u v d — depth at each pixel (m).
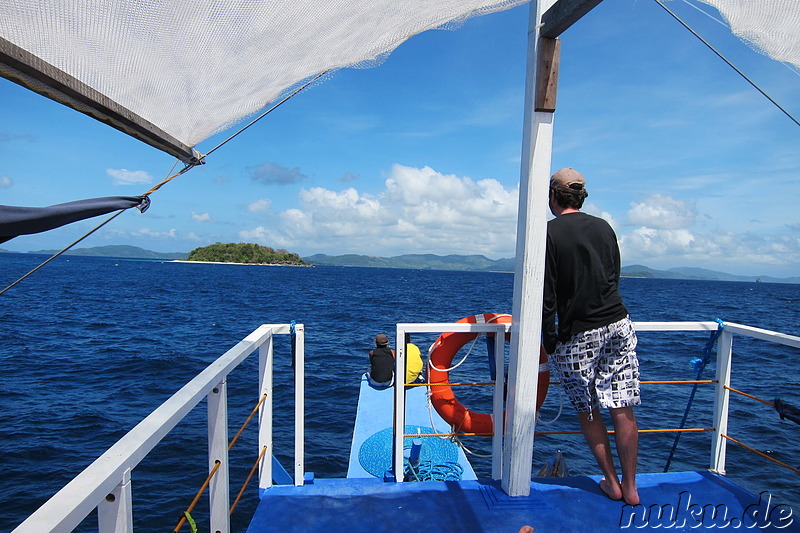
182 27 1.45
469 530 2.46
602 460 2.72
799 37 2.04
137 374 12.38
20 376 11.89
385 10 1.70
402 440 3.02
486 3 1.87
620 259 2.63
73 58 1.43
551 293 2.55
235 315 26.12
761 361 14.12
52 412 9.28
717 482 2.99
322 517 2.58
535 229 2.58
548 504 2.70
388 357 6.62
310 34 1.68
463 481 2.99
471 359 13.52
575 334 2.55
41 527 0.89
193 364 13.56
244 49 1.65
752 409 9.29
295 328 2.96
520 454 2.75
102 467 1.16
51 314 24.67
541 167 2.55
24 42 1.33
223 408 2.09
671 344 17.11
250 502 5.99
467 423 3.22
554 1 2.48
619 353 2.53
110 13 1.29
